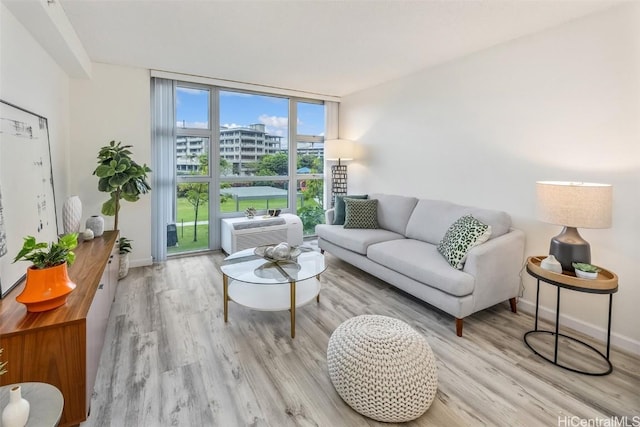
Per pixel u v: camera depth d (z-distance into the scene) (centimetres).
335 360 171
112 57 331
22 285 181
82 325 143
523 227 281
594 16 230
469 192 326
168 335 232
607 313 231
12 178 179
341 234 370
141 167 336
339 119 528
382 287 333
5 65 182
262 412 162
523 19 243
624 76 217
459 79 331
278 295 260
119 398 168
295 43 294
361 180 485
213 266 388
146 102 372
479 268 240
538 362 206
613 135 224
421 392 154
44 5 188
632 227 218
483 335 239
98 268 208
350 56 328
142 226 383
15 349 133
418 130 383
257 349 217
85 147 343
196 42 293
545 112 262
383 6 227
